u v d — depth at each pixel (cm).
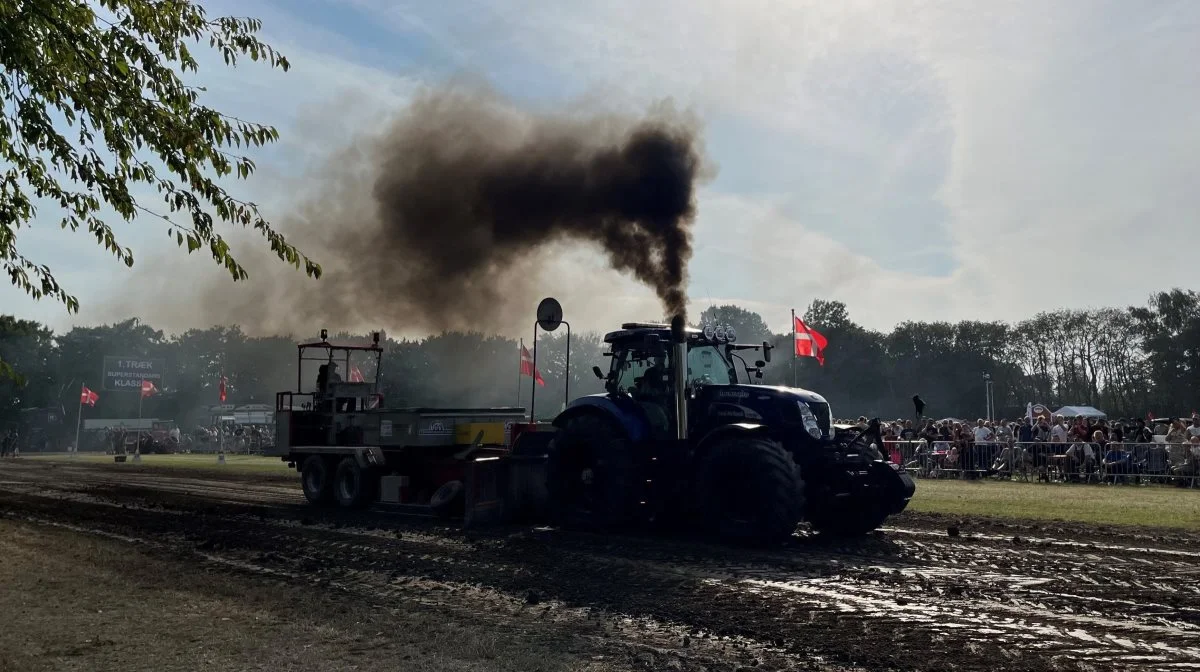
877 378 7150
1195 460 1806
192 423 8150
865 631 614
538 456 1250
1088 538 1030
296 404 1589
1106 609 670
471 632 618
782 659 554
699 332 1134
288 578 828
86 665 539
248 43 712
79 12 654
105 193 680
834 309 7206
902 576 799
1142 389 7188
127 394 8006
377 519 1291
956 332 7462
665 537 1050
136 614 671
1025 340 7450
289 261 705
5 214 715
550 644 587
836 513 1067
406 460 1422
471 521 1183
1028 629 616
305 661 545
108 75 657
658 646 585
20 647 578
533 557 924
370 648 577
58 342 8162
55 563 903
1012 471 2075
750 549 959
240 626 634
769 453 955
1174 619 640
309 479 1519
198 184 678
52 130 666
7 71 654
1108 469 1912
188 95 701
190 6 707
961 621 638
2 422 7225
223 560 934
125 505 1517
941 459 2191
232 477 2273
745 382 1186
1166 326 7050
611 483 1074
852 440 1073
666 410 1101
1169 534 1056
